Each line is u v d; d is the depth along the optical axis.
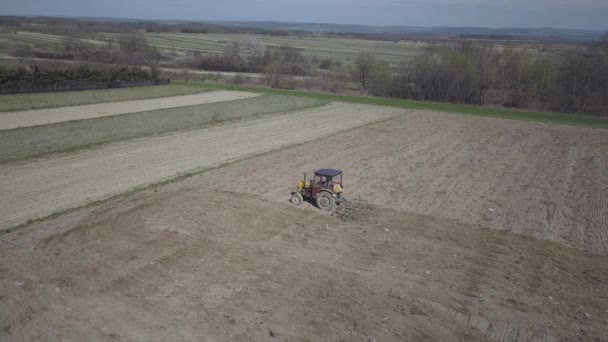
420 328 13.10
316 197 22.03
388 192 24.72
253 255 16.95
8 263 15.96
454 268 16.47
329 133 40.12
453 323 13.36
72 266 15.83
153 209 21.02
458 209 22.45
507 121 48.34
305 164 29.83
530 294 14.91
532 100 65.56
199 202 22.00
